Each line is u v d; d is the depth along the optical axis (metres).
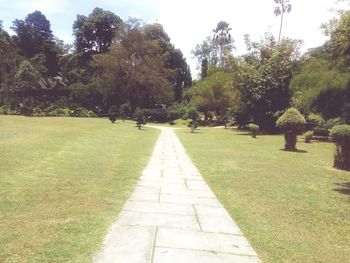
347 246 5.02
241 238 5.03
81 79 58.41
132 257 4.16
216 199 7.29
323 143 21.59
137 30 51.31
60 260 3.95
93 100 55.12
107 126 28.88
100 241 4.57
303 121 17.31
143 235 4.90
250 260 4.29
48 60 63.50
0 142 13.86
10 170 8.73
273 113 30.19
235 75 30.91
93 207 6.12
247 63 30.94
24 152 11.64
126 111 47.84
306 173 11.02
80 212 5.78
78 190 7.28
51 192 6.96
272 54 30.17
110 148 14.98
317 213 6.62
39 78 55.00
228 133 28.89
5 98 46.44
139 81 50.97
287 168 11.84
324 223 6.05
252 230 5.43
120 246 4.47
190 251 4.45
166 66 62.09
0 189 6.91
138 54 51.66
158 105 60.03
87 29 59.50
